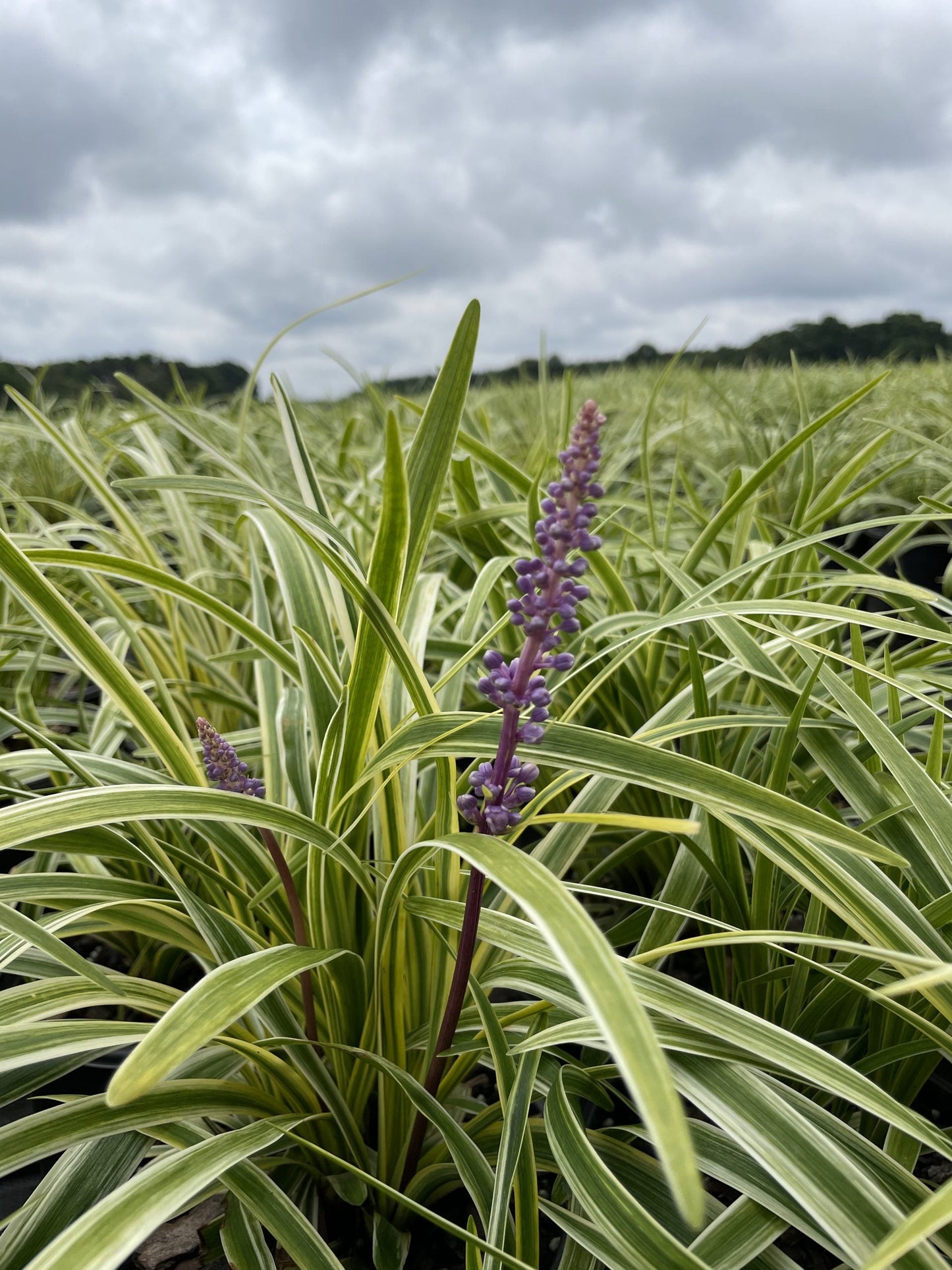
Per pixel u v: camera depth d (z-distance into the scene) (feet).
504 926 3.73
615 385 29.14
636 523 11.87
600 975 2.03
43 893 3.88
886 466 13.94
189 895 4.08
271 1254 3.60
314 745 5.46
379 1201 4.38
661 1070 1.83
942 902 3.72
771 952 5.00
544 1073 4.09
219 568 11.77
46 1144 3.26
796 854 3.70
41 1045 3.24
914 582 13.29
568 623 2.63
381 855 4.70
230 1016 2.73
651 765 3.28
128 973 6.68
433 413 4.06
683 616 4.45
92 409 20.80
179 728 5.50
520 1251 3.24
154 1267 4.53
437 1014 4.32
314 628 5.50
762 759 6.40
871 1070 3.92
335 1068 4.50
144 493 13.19
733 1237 3.12
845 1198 2.71
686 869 5.05
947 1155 2.69
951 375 19.97
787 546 5.16
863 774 4.52
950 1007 3.26
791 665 7.28
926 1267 2.54
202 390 19.01
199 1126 4.46
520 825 2.90
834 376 25.29
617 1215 2.89
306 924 4.44
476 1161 3.51
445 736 3.19
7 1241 3.32
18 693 6.57
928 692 6.44
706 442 18.10
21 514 10.89
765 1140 2.89
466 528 7.58
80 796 3.13
